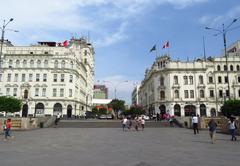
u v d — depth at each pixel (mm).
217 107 83750
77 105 89062
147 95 112750
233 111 43031
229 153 15797
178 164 12172
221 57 86938
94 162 12680
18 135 30188
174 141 23219
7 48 84562
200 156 14602
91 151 16625
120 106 117812
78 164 12156
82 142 22250
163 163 12422
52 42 93500
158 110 87375
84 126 50469
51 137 27406
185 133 33781
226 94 84750
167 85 86562
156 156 14594
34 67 82562
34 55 83062
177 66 86750
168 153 15766
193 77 85875
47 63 83062
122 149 17625
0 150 17109
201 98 84250
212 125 22062
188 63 87062
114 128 46906
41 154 15336
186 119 51000
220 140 24266
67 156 14562
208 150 17156
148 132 35875
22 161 12984
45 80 82312
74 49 100625
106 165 11922
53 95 81812
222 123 34594
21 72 82312
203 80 85438
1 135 29938
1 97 55469
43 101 81125
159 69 89875
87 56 121875
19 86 81562
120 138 26266
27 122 40031
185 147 18781
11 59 82688
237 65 86438
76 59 87625
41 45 87375
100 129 43562
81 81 99312
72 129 43500
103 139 25094
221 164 12172
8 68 82188
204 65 86125
